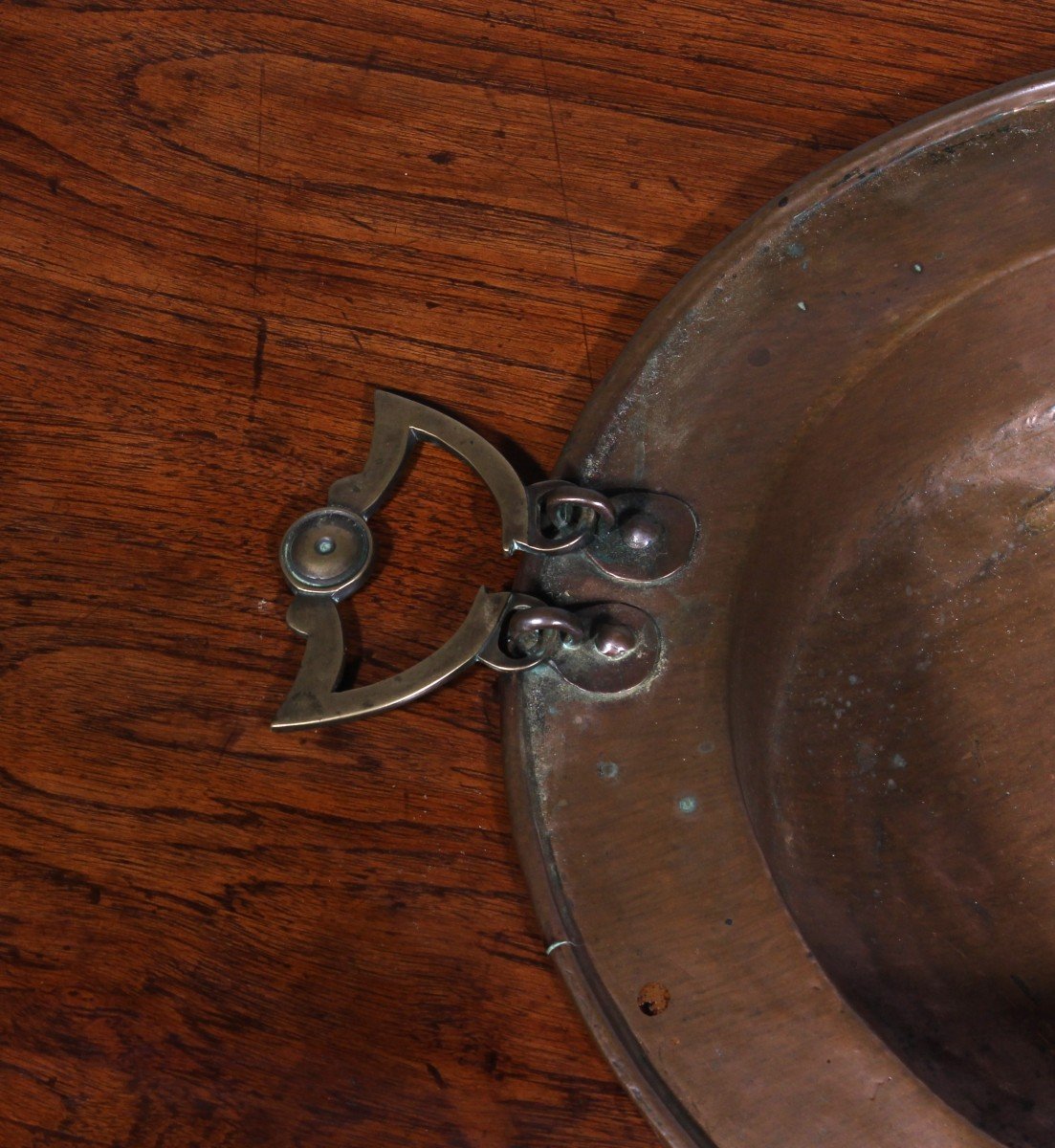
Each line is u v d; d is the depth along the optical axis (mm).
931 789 572
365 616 547
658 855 522
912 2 610
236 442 560
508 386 570
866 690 579
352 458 561
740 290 559
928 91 604
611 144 592
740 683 544
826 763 567
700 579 542
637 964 515
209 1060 513
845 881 552
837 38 608
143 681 538
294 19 601
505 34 603
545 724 530
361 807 532
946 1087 513
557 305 578
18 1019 513
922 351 567
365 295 575
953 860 563
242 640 542
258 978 519
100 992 516
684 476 549
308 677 529
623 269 582
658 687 534
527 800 522
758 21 608
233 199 582
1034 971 550
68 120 588
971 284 562
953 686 584
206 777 532
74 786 529
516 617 526
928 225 565
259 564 549
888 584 591
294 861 527
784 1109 506
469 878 529
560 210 585
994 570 597
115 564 547
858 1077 508
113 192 581
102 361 565
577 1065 519
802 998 513
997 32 611
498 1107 515
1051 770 575
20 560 547
